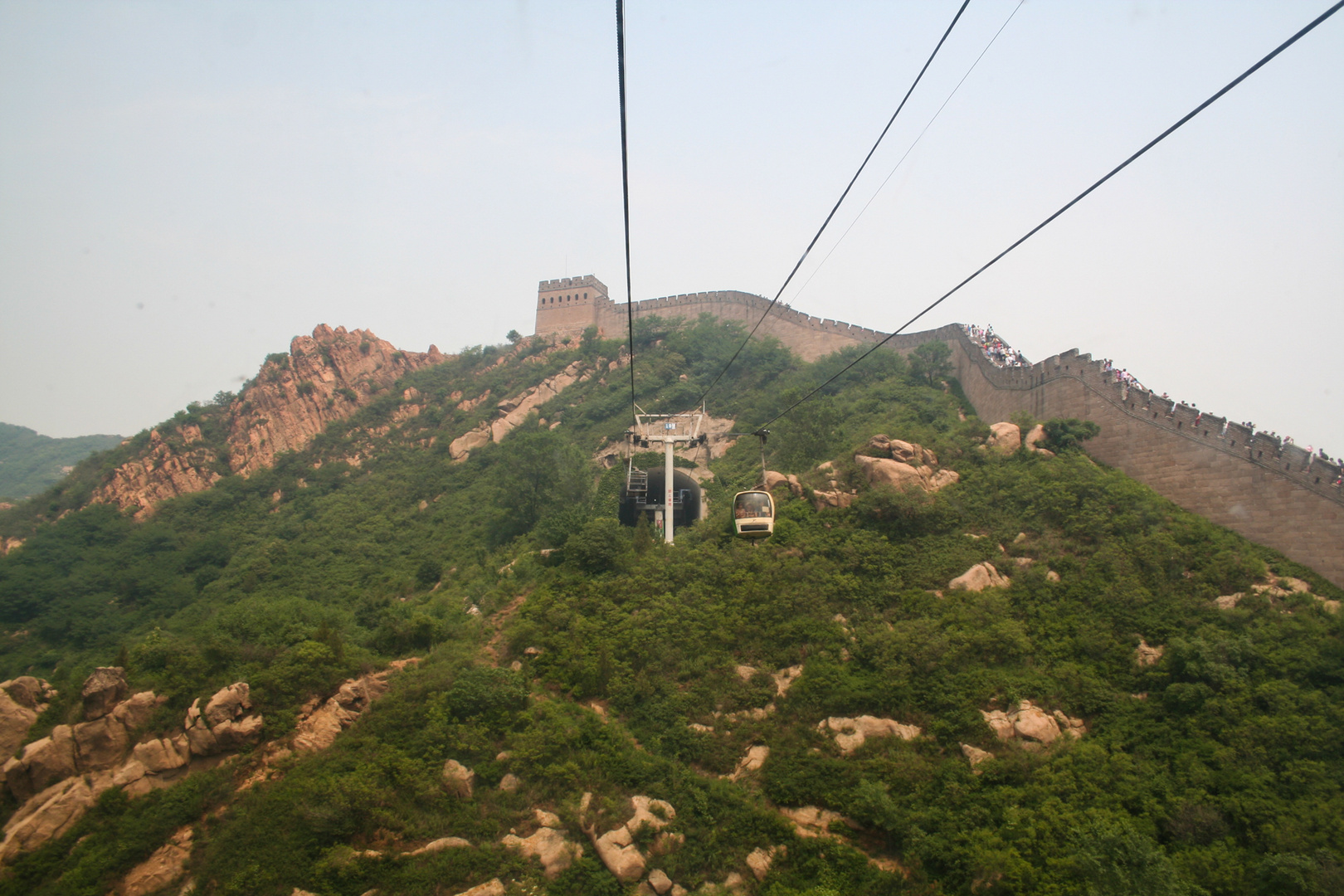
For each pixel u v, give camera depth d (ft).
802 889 97.09
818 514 161.89
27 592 216.95
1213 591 126.31
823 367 277.23
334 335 361.10
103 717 111.45
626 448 257.34
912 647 123.34
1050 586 133.18
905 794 104.47
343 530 239.30
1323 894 78.33
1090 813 94.84
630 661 132.36
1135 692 115.03
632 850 101.60
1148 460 155.84
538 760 113.60
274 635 135.23
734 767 114.32
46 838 100.63
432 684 124.16
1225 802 93.04
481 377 360.28
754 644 133.49
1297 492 131.54
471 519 229.04
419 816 106.42
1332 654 108.68
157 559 237.25
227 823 104.53
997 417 207.82
